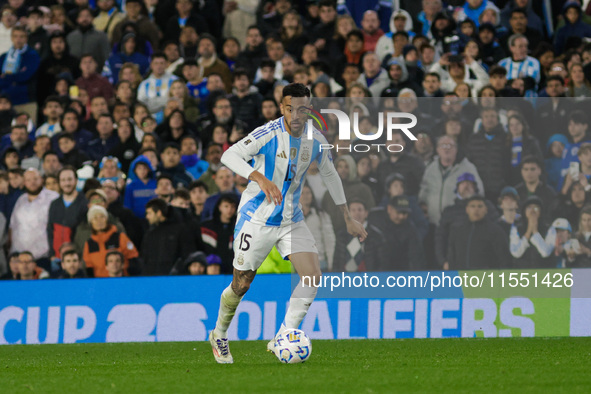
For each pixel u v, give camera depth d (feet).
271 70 102.63
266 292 73.82
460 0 109.19
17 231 88.48
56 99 102.73
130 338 74.43
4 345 73.10
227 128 96.07
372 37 107.45
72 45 108.78
